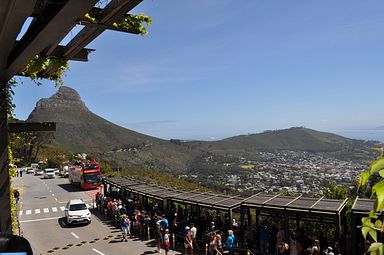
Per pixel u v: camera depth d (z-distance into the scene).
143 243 20.73
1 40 4.79
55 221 28.23
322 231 16.45
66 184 54.84
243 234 17.33
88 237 22.66
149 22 5.68
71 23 4.16
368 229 1.44
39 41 4.71
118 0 4.26
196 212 20.67
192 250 17.70
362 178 1.29
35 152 100.06
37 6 4.08
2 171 8.07
